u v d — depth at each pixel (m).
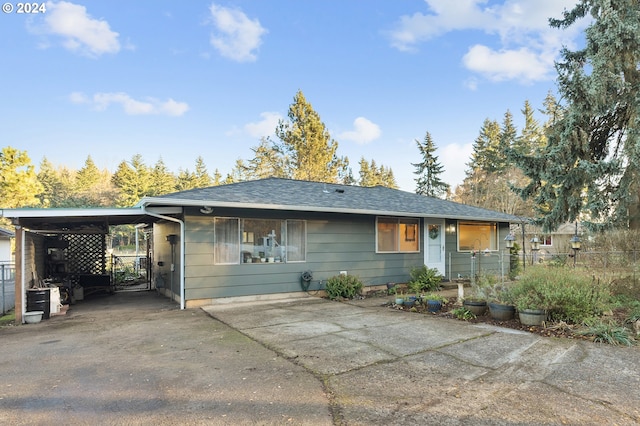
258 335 5.53
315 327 6.03
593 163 8.55
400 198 12.89
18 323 6.71
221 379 3.74
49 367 4.18
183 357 4.50
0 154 18.69
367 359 4.34
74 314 7.63
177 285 8.79
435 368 4.02
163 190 42.78
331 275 9.91
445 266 12.17
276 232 9.16
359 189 13.19
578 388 3.44
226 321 6.55
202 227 8.22
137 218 9.00
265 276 8.94
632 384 3.53
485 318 6.55
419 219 11.64
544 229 9.84
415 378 3.72
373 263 10.66
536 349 4.68
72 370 4.07
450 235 12.40
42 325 6.56
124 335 5.67
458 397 3.26
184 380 3.73
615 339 4.96
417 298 8.03
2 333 5.99
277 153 28.94
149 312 7.62
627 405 3.08
